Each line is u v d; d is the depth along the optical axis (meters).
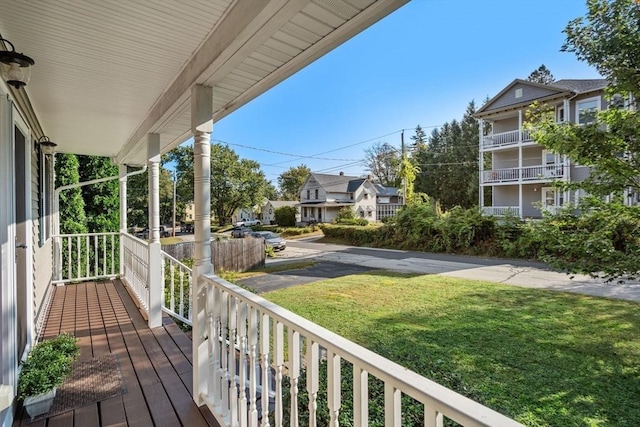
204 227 2.20
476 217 12.00
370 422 1.65
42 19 1.82
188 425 1.91
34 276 3.04
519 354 3.60
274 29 1.58
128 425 1.90
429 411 0.72
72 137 4.72
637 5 3.23
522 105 13.65
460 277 7.88
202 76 2.13
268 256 12.34
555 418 2.51
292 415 1.23
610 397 2.79
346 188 29.36
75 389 2.29
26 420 1.94
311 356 1.13
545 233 3.91
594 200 3.76
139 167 6.98
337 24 1.58
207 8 1.71
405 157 20.20
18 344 2.45
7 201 2.00
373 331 4.31
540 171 13.20
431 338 4.06
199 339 2.13
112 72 2.53
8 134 2.03
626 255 3.38
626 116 3.36
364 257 11.76
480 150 15.53
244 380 1.64
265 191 30.30
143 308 3.97
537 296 6.02
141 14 1.77
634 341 3.95
